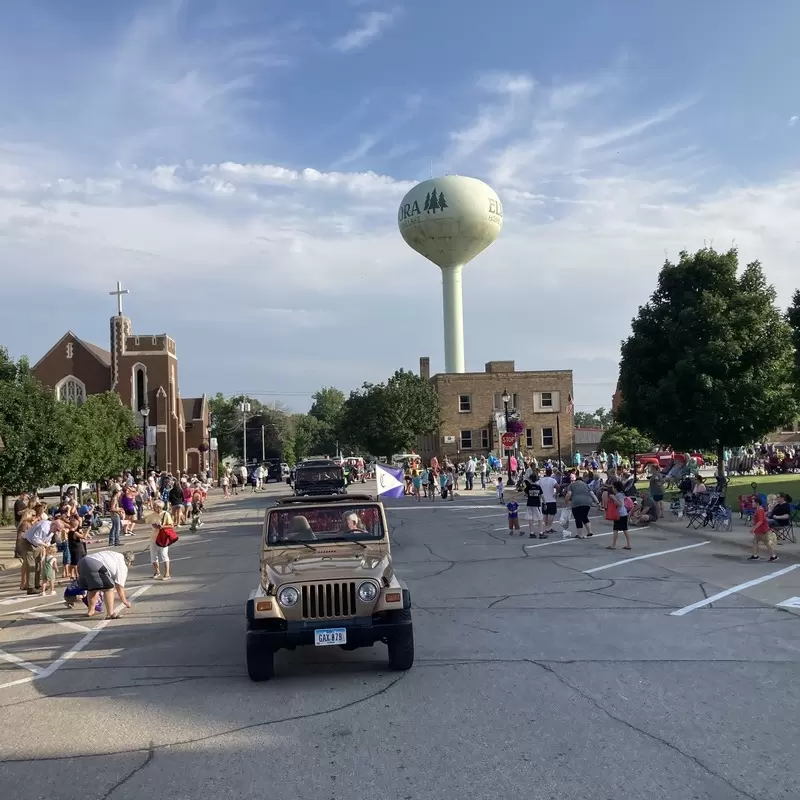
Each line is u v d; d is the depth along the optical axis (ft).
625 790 16.66
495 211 215.31
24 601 49.16
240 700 24.44
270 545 30.27
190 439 259.19
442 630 33.37
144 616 40.42
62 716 23.71
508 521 77.46
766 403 83.25
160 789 17.67
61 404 110.83
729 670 25.99
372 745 19.88
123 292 212.23
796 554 52.80
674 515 76.64
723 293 86.84
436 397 196.85
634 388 90.12
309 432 406.21
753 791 16.53
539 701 23.08
